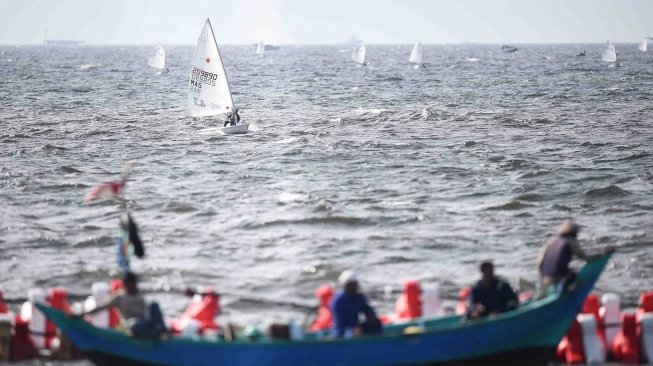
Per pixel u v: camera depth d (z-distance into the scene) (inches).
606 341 2906.0
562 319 2719.0
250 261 4200.3
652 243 4475.9
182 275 3941.9
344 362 2608.3
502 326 2667.3
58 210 5364.2
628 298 3587.6
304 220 5032.0
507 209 5378.9
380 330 2659.9
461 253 4333.2
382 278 3912.4
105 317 2844.5
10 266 4082.2
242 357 2591.0
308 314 2883.9
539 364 2763.3
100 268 4042.8
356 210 5319.9
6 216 5172.2
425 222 4995.1
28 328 2871.6
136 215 5206.7
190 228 4857.3
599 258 2736.2
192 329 2751.0
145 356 2620.6
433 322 2778.1
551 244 2822.3
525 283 3811.5
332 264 4136.3
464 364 2677.2
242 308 3479.3
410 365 2635.3
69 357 2854.3
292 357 2593.5
